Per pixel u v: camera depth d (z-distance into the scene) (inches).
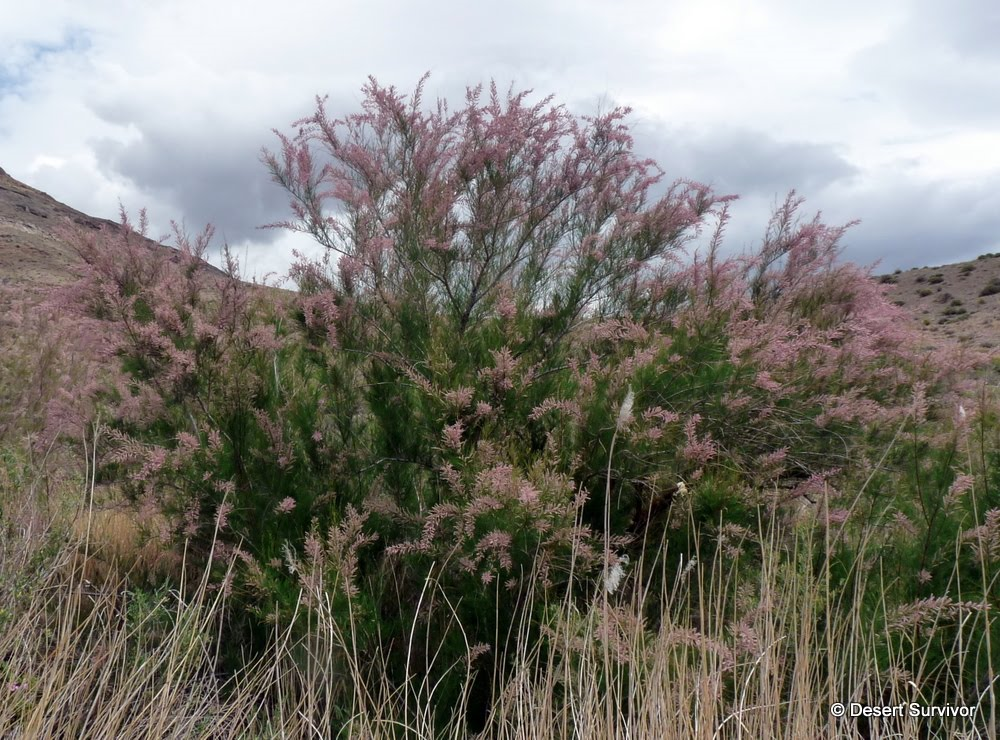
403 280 198.5
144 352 181.0
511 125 189.8
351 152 202.8
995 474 148.3
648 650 122.3
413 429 181.5
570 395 180.4
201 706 127.4
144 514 180.1
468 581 150.6
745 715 109.0
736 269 215.2
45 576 145.9
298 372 206.7
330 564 146.2
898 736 113.2
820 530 156.1
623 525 169.8
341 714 133.9
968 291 1850.4
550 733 105.4
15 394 250.4
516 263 204.2
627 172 208.7
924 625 133.4
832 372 197.0
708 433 168.6
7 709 112.1
